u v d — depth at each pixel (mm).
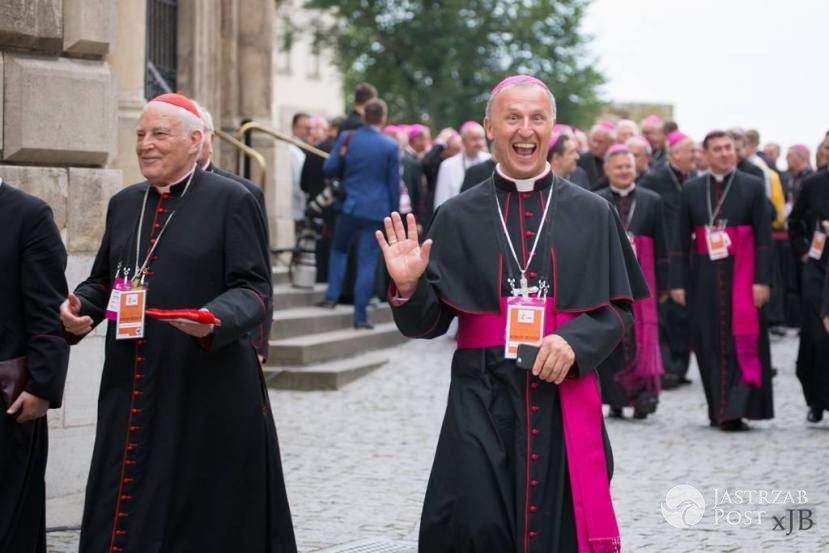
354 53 48719
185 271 6195
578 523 5426
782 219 20266
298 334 15078
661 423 12570
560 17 48781
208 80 16641
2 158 8281
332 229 18250
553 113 5754
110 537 6043
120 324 6164
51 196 8398
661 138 18625
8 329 6117
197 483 6102
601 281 5629
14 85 8289
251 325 5996
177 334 6137
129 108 12211
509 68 48438
